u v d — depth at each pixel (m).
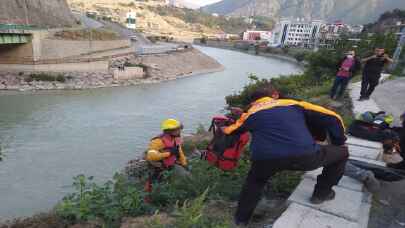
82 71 41.84
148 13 188.50
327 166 3.24
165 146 5.00
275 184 4.14
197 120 24.95
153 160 4.97
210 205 3.92
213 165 4.60
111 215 3.95
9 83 34.09
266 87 3.24
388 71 16.95
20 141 18.55
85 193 4.45
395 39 29.27
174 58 61.28
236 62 82.69
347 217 3.07
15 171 14.51
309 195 3.51
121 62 49.88
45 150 17.31
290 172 4.35
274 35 160.00
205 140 9.99
